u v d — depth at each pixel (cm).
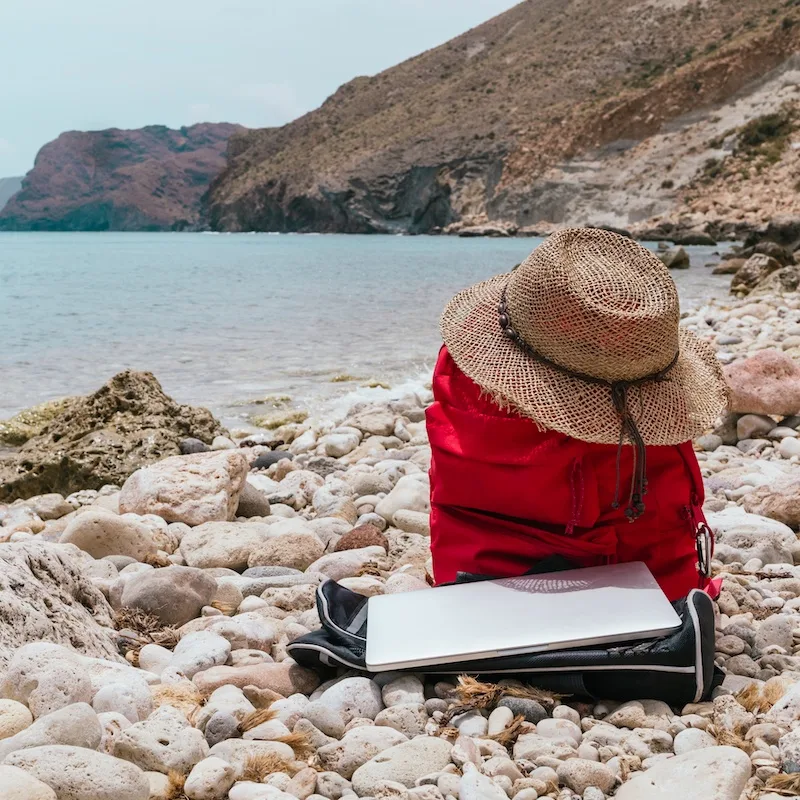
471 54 19438
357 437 799
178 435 780
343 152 16062
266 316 1992
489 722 292
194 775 255
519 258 5069
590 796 252
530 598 323
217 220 19788
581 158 10712
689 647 296
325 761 274
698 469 350
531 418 320
